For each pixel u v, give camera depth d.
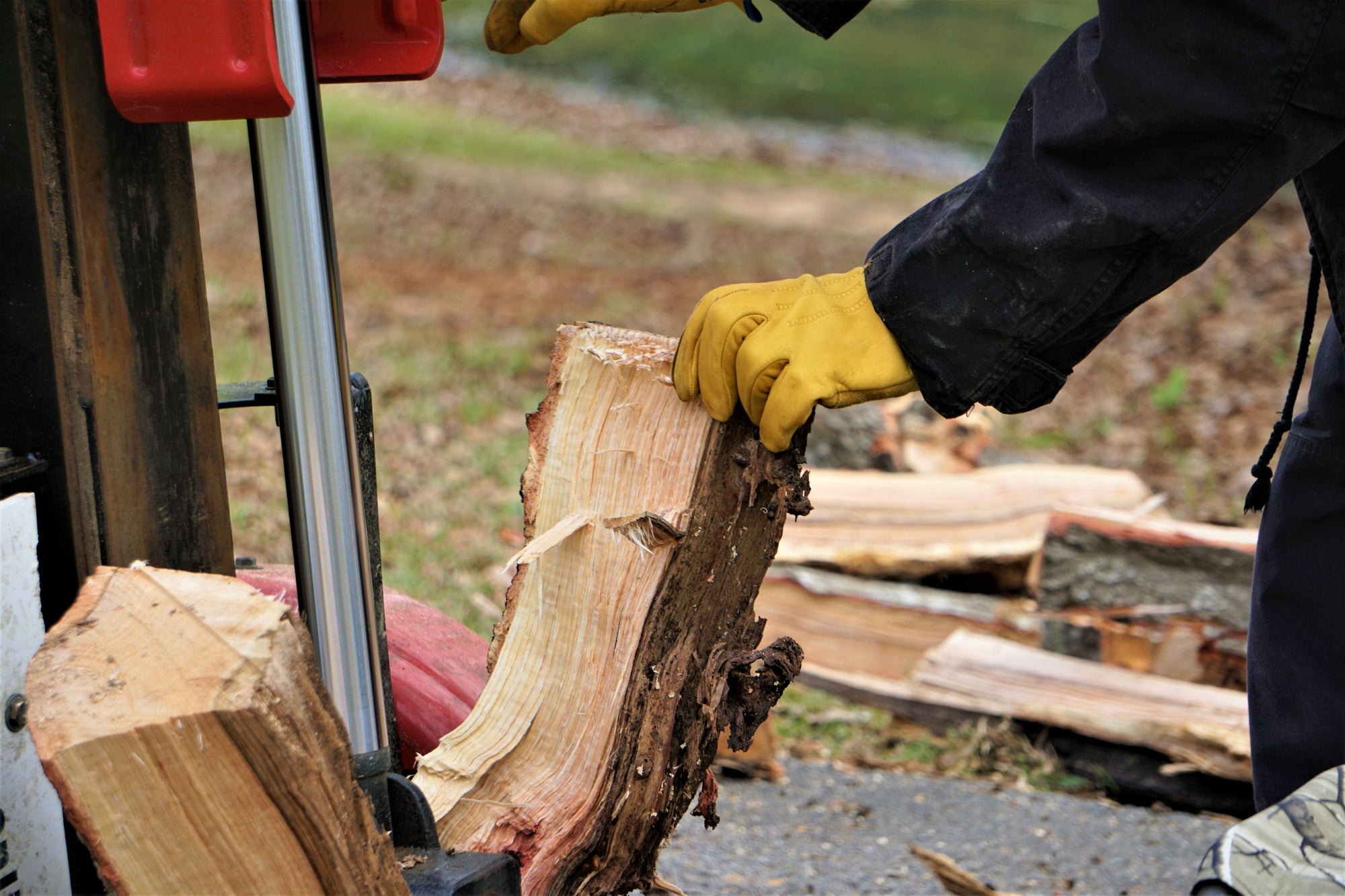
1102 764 4.25
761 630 2.21
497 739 2.08
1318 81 1.67
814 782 4.19
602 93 22.42
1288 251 11.23
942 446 5.89
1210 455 8.37
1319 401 2.39
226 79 1.62
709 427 2.04
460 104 20.97
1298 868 1.49
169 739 1.31
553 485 2.17
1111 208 1.73
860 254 14.29
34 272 1.77
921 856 3.13
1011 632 4.79
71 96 1.83
